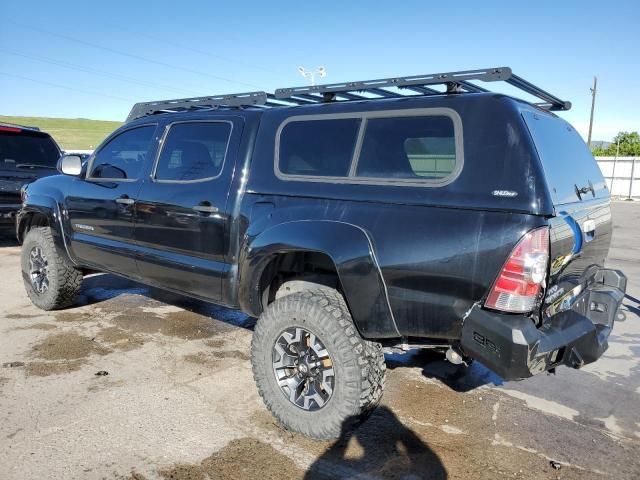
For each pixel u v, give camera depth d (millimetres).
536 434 3324
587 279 3402
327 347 3012
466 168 2721
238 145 3736
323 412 3047
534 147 2619
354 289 2918
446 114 2859
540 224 2506
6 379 3865
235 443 3105
